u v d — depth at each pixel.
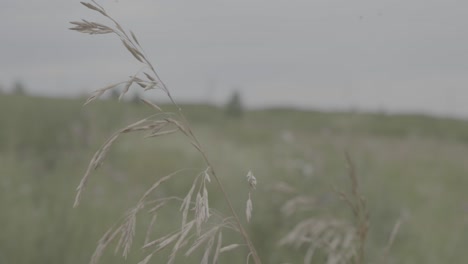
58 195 6.21
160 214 5.58
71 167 8.38
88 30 1.38
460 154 15.03
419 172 11.19
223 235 4.86
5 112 11.05
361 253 1.98
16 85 12.91
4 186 6.30
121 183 7.65
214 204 6.11
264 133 19.59
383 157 10.56
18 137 10.20
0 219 4.92
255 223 5.05
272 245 4.66
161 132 1.41
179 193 7.78
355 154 7.83
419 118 39.25
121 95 1.37
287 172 6.50
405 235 5.82
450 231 6.62
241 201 5.66
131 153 10.03
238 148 12.29
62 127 10.72
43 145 9.96
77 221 5.09
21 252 4.45
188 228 1.38
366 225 1.98
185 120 1.46
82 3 1.38
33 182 6.87
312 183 5.92
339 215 4.02
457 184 10.66
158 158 9.70
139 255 4.34
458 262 5.45
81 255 4.50
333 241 2.09
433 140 17.30
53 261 4.47
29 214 5.23
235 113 34.72
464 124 37.59
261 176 6.62
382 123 35.94
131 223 1.39
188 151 10.91
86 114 11.12
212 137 15.84
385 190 6.84
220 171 8.41
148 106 1.42
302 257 4.07
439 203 8.42
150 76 1.41
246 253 4.72
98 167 1.36
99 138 10.29
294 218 4.69
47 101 12.02
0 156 8.98
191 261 4.18
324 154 7.69
